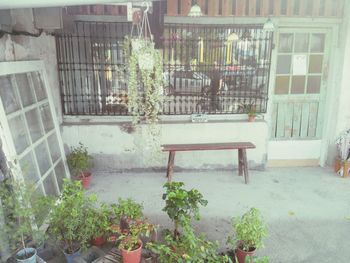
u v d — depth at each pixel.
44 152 3.53
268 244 3.08
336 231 3.30
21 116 3.12
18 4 2.11
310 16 4.48
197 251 2.43
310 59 4.79
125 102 4.57
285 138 5.05
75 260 2.63
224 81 4.65
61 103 4.48
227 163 4.82
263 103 4.78
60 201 2.72
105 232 2.82
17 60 3.16
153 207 3.72
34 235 2.52
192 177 4.59
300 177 4.67
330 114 4.91
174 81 4.56
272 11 4.42
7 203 2.43
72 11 4.11
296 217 3.56
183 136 4.62
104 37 4.31
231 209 3.71
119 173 4.67
